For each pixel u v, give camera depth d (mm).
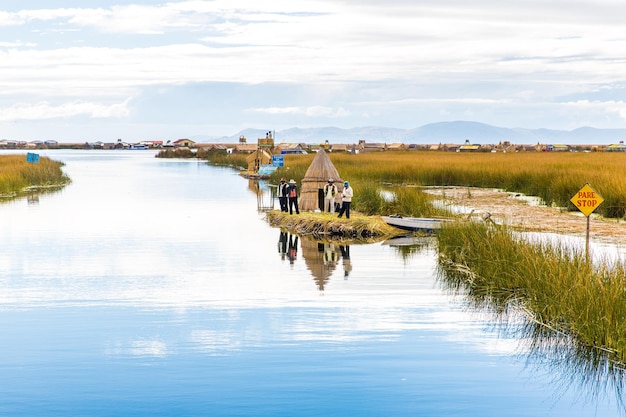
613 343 13242
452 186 56125
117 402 10945
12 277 20844
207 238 29375
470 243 22438
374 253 25188
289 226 32781
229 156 128250
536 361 12789
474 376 12062
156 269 22062
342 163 77875
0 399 11094
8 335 14516
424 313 16094
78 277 20797
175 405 10836
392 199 36312
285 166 77875
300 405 10812
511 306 16734
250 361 12719
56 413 10578
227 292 18500
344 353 13164
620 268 15859
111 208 42656
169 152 182375
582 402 11023
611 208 32406
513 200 41906
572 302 14602
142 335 14453
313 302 17234
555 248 19984
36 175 65438
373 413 10523
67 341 14086
